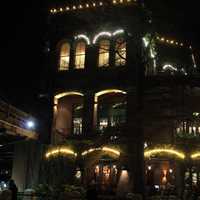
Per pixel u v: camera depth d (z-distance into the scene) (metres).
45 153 30.70
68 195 24.17
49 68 34.53
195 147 28.22
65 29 35.06
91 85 32.91
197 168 28.61
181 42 39.12
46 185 27.16
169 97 30.89
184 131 30.00
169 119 29.73
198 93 31.16
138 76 24.80
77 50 34.53
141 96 24.20
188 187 28.23
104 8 33.75
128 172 26.97
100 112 33.31
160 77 31.11
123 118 32.44
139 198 23.31
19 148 30.17
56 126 33.72
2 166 31.80
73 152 29.95
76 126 33.84
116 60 32.78
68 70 34.03
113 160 30.05
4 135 27.27
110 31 33.47
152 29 30.64
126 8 32.44
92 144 29.41
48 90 33.94
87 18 34.38
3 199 18.84
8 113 25.61
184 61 41.09
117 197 24.42
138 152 24.17
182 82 30.80
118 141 28.56
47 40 35.41
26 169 29.62
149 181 30.30
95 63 33.31
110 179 29.78
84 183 29.41
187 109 30.72
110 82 32.28
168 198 25.67
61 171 30.08
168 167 30.97
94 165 30.52
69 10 35.00
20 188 29.12
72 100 34.41
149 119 29.44
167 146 28.34
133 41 28.58
